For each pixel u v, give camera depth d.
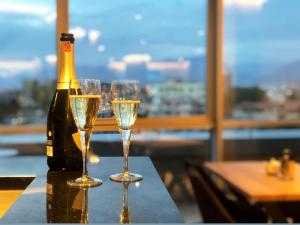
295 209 2.87
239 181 2.62
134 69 4.02
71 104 0.86
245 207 2.49
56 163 0.96
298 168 2.97
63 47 0.97
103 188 0.80
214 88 4.11
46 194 0.76
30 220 0.61
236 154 4.16
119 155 1.15
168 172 3.90
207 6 4.05
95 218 0.62
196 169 2.72
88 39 3.83
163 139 4.02
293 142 4.20
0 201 0.96
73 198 0.73
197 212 2.80
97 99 0.86
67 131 0.95
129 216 0.63
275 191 2.36
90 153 1.09
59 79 0.98
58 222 0.60
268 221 2.52
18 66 3.94
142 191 0.78
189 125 4.08
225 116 4.14
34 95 3.95
